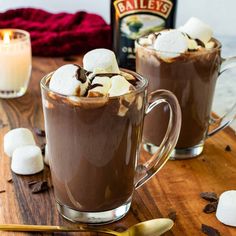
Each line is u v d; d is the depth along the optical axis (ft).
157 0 2.29
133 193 1.51
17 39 2.32
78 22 2.89
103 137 1.34
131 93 1.34
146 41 1.79
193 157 1.79
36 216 1.46
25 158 1.64
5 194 1.55
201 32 1.77
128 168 1.42
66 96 1.31
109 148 1.36
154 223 1.38
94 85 1.34
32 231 1.39
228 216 1.43
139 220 1.46
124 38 2.36
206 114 1.77
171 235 1.39
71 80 1.33
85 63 1.46
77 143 1.35
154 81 1.72
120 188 1.42
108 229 1.40
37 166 1.65
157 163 1.53
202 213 1.49
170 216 1.46
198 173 1.70
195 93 1.72
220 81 2.41
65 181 1.41
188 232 1.40
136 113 1.38
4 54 2.22
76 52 2.70
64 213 1.45
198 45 1.75
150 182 1.64
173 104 1.52
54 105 1.34
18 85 2.26
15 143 1.74
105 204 1.42
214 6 2.97
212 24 3.02
